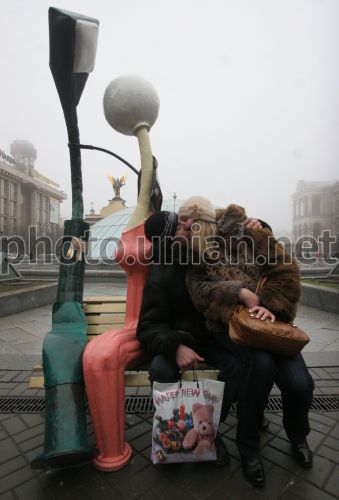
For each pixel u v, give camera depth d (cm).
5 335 472
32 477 179
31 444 212
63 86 231
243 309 171
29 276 980
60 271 238
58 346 199
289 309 171
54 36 214
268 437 215
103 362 177
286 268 173
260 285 179
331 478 176
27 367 344
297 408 178
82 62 229
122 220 1638
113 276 1016
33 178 6969
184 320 198
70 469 183
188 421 168
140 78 238
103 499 162
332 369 334
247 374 171
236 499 161
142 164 242
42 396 281
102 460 182
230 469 183
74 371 188
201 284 181
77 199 252
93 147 255
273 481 173
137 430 226
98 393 177
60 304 228
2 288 714
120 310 251
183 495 164
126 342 193
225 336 190
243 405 172
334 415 245
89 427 229
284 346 164
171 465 185
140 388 291
